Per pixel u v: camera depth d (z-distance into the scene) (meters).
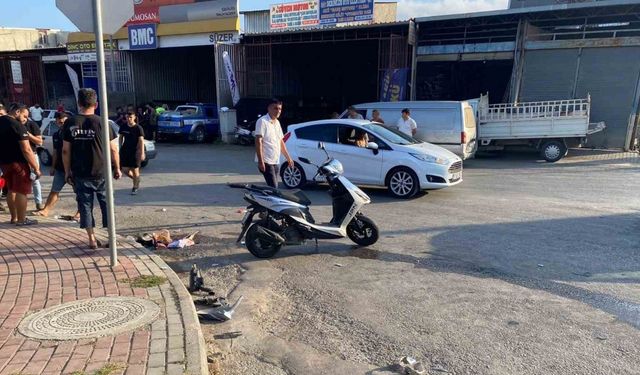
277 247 6.27
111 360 3.40
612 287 5.19
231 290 5.28
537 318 4.48
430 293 5.08
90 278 5.04
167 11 24.56
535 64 18.05
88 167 5.80
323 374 3.62
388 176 10.11
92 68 28.81
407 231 7.46
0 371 3.24
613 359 3.77
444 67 20.09
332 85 30.48
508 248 6.55
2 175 7.14
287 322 4.50
